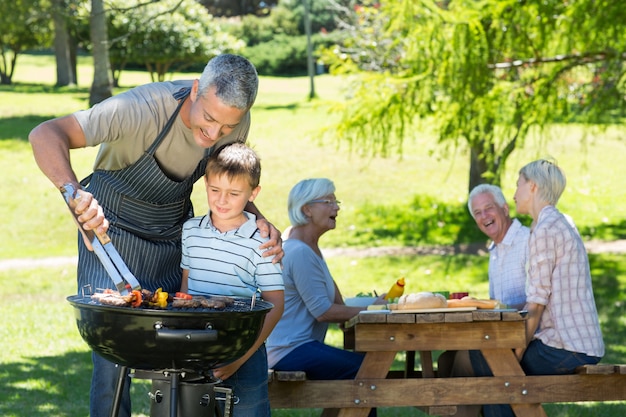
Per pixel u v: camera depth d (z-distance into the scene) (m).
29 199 19.08
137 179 4.20
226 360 3.55
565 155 22.05
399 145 13.87
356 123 13.70
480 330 4.84
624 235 16.20
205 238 4.15
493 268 5.73
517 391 4.88
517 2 12.06
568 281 5.06
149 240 4.31
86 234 3.61
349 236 16.80
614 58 12.47
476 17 12.12
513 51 12.49
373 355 4.84
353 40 16.52
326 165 21.73
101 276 4.22
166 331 3.34
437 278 13.48
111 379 4.28
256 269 4.08
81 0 18.16
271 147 23.66
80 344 9.57
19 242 16.75
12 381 7.90
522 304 5.50
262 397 4.33
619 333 9.77
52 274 14.27
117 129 4.00
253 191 4.11
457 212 17.94
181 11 31.11
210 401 3.64
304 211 5.64
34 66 45.72
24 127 25.33
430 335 4.83
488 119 13.11
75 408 7.01
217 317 3.40
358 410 4.86
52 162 3.69
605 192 19.23
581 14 11.96
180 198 4.36
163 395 3.62
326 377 5.24
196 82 3.89
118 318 3.38
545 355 5.03
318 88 37.28
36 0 25.30
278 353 5.32
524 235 5.59
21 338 9.86
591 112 13.11
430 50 12.33
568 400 4.91
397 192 19.62
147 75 40.38
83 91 33.94
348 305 5.78
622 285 12.62
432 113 13.57
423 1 12.24
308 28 34.38
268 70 44.53
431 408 4.89
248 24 45.53
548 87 12.74
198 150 4.24
